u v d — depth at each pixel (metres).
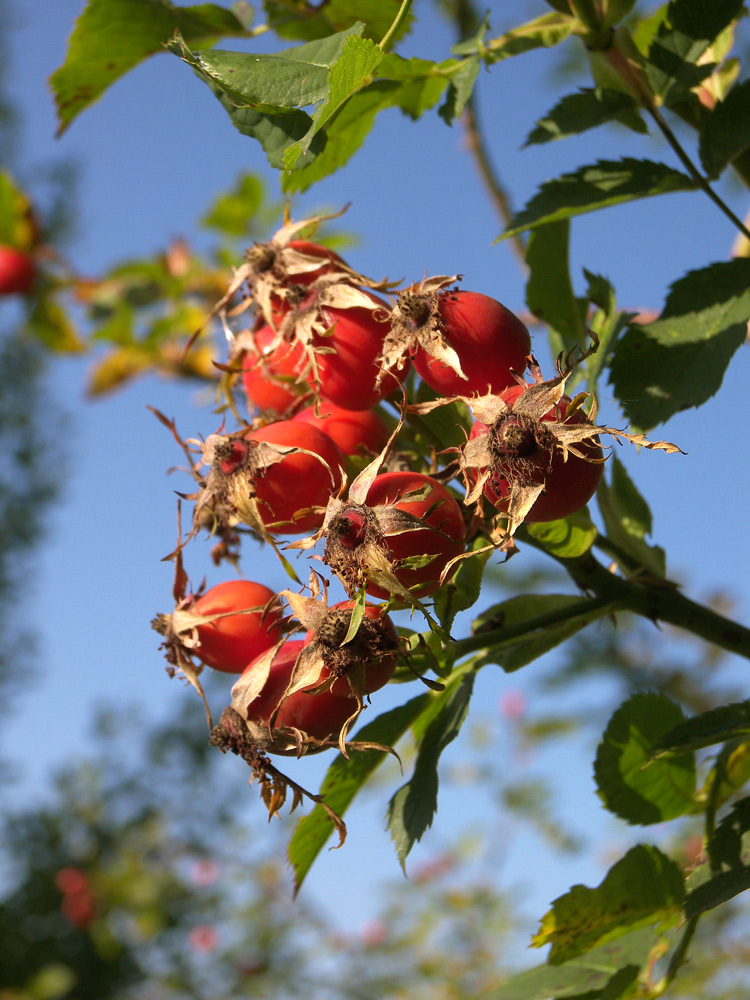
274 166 0.21
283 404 0.26
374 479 0.23
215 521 0.24
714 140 0.25
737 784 0.25
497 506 0.22
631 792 0.25
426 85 0.27
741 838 0.22
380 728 0.25
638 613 0.26
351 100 0.27
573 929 0.24
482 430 0.22
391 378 0.25
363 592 0.22
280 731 0.23
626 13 0.26
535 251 0.27
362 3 0.28
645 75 0.26
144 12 0.28
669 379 0.24
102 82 0.29
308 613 0.23
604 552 0.26
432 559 0.22
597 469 0.22
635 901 0.24
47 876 1.76
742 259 0.24
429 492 0.23
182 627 0.25
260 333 0.26
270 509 0.24
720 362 0.23
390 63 0.26
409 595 0.22
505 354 0.23
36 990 1.34
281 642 0.23
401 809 0.24
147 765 1.92
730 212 0.25
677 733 0.23
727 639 0.26
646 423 0.24
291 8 0.29
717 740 0.22
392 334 0.23
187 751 1.94
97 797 1.87
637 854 0.24
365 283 0.25
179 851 1.63
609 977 0.24
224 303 0.26
